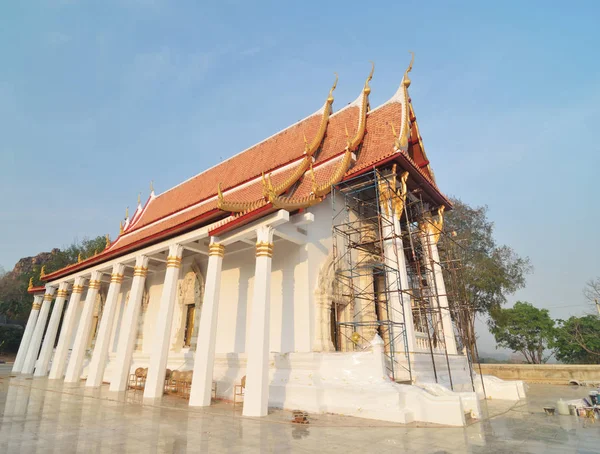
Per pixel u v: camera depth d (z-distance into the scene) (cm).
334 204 1312
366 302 1371
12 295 4981
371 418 840
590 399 978
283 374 1044
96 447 595
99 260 1734
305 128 1809
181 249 1352
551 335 3284
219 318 1433
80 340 1683
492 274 2644
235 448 593
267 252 1015
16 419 838
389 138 1460
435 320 1497
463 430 741
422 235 1582
